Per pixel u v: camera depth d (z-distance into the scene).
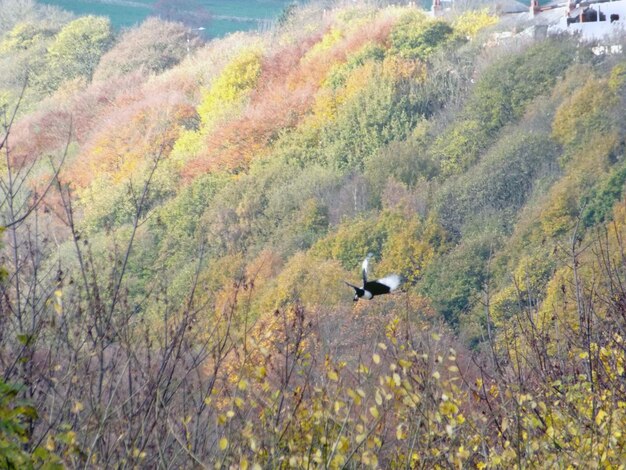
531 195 67.50
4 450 7.36
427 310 52.53
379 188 75.38
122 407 10.59
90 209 71.38
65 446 10.24
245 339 10.95
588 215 60.62
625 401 12.29
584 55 79.44
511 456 10.62
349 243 65.88
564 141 70.62
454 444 10.82
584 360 13.07
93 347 10.48
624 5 90.00
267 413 10.41
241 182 78.31
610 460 11.20
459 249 60.84
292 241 68.31
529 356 13.25
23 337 8.65
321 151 84.94
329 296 51.47
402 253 63.59
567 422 11.39
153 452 10.39
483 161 72.94
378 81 89.25
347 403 10.55
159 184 78.94
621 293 13.83
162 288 11.94
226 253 65.31
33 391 10.26
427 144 81.50
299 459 10.07
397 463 10.62
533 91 79.38
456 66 90.81
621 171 62.28
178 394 11.08
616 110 69.75
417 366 10.98
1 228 7.76
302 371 10.66
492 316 34.69
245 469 9.69
